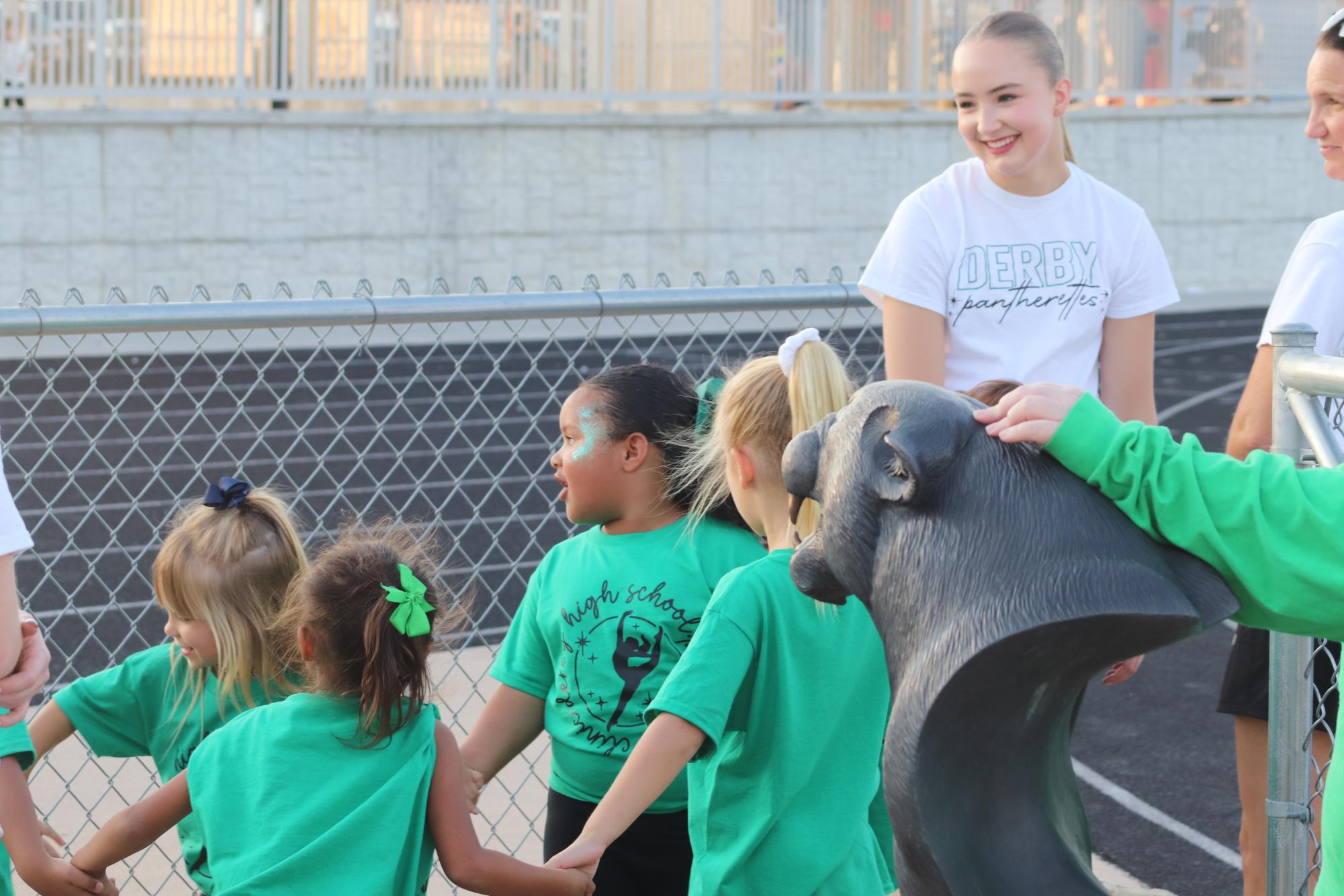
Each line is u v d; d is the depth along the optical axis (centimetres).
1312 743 394
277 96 2258
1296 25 2845
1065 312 400
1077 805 214
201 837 321
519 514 1122
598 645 333
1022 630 181
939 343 402
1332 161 344
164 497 1167
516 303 416
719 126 2531
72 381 1677
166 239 2212
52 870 294
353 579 288
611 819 282
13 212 2125
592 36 2450
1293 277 367
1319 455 276
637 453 341
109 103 2239
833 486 201
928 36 2648
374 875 279
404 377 1753
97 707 338
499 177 2411
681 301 438
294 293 2303
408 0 2316
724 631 293
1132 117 2753
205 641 325
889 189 2645
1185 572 195
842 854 297
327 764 288
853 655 302
